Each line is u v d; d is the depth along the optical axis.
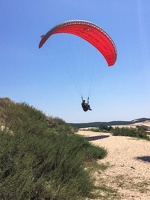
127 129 26.14
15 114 14.80
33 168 7.69
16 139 8.53
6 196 5.66
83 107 20.44
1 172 6.32
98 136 22.78
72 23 21.09
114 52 24.05
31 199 6.45
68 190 7.26
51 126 19.67
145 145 19.20
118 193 8.56
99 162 13.34
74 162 8.98
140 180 10.57
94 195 7.95
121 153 16.16
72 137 14.73
